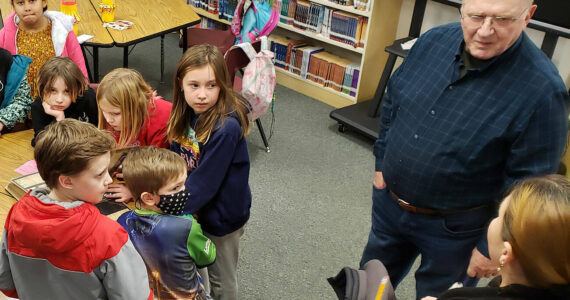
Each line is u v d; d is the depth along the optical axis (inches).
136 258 51.5
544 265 31.6
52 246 45.8
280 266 104.9
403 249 79.8
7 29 107.2
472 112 62.9
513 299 34.0
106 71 189.9
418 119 68.3
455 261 71.2
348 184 134.7
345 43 166.1
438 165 66.0
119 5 157.5
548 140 58.8
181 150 73.8
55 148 45.0
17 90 99.7
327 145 152.9
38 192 47.8
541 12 127.5
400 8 163.6
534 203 32.3
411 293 99.7
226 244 76.1
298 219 119.4
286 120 165.0
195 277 66.9
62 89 84.0
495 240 37.9
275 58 188.7
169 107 83.6
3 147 87.0
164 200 61.4
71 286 49.2
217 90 66.1
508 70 60.5
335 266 106.0
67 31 111.0
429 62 68.9
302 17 173.6
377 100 155.7
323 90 178.5
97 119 89.4
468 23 59.3
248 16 139.3
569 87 137.9
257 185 130.5
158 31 141.1
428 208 69.7
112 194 72.6
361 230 117.6
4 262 51.6
